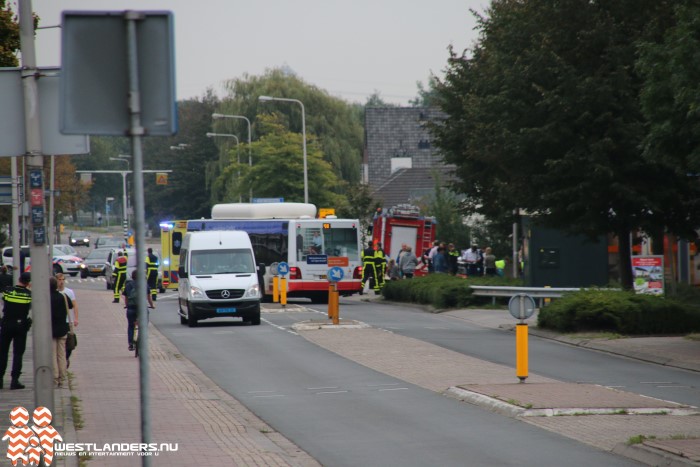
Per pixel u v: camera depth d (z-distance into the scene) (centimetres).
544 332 8031
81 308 11756
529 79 8450
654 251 9750
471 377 5484
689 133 6781
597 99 8219
